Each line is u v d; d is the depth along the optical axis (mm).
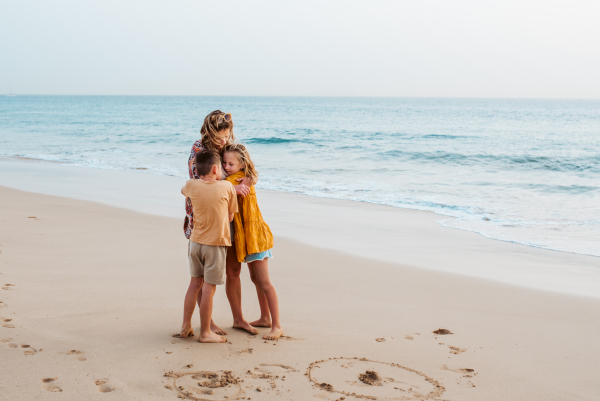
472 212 9641
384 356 3213
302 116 62094
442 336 3629
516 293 4875
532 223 8703
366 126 40719
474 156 19062
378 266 5723
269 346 3291
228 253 3512
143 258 5375
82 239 6180
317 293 4605
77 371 2729
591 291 5031
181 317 3723
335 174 15055
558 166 16859
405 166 16938
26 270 4684
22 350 2949
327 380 2820
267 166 16719
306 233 7555
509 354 3338
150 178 13203
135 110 77250
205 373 2820
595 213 9578
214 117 3367
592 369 3137
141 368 2822
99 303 3896
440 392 2748
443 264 6004
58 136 28031
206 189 3162
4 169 14344
